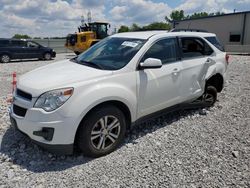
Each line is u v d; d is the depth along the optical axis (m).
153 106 4.45
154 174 3.38
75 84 3.52
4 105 6.28
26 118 3.48
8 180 3.22
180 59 4.92
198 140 4.36
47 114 3.35
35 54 20.64
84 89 3.53
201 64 5.32
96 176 3.33
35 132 3.43
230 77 10.27
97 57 4.50
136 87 4.10
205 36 5.77
